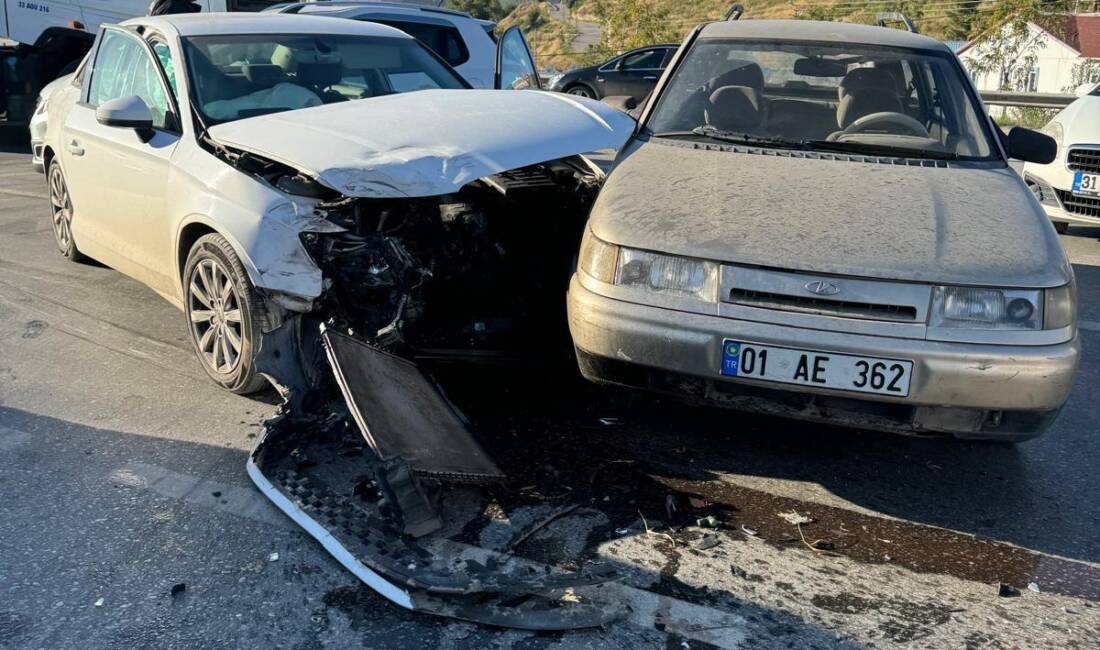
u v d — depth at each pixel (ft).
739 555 9.71
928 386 9.82
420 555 9.25
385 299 12.06
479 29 32.68
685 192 11.57
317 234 11.66
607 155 17.80
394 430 10.11
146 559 9.37
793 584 9.25
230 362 13.15
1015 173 12.82
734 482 11.32
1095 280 21.71
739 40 15.19
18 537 9.71
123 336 15.84
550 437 12.25
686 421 12.94
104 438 12.01
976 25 116.16
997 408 9.87
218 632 8.32
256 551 9.53
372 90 16.69
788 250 10.23
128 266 16.06
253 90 15.07
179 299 14.34
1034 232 10.81
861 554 9.87
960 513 10.86
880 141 13.38
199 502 10.46
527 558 9.45
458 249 13.14
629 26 111.55
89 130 16.66
